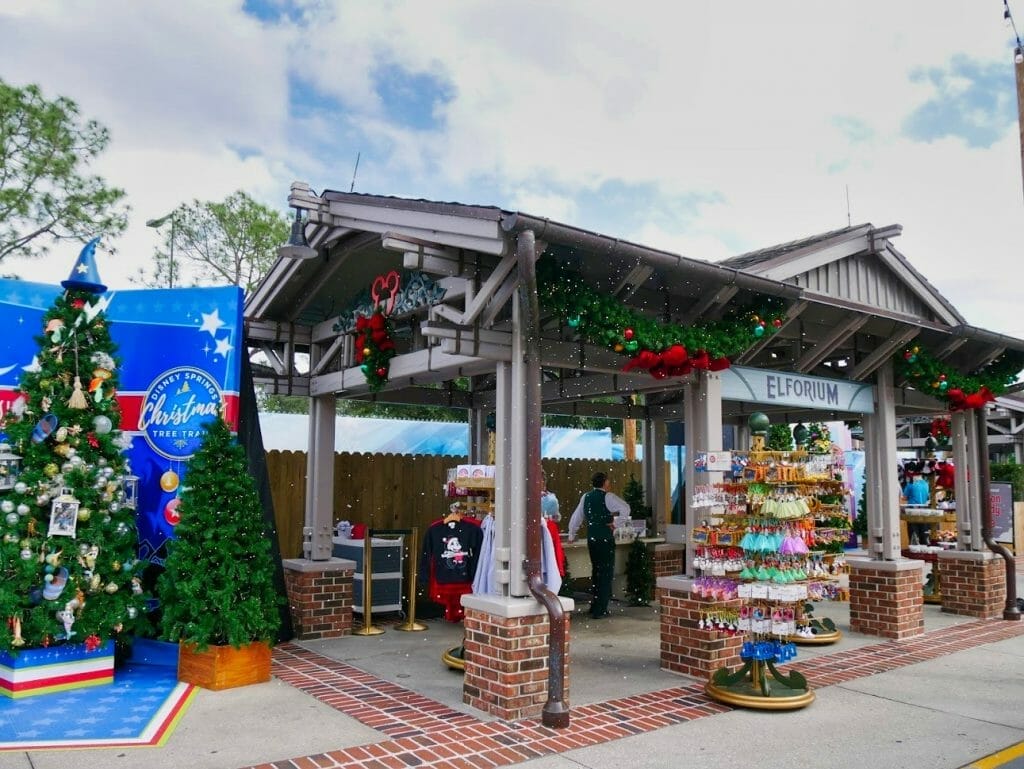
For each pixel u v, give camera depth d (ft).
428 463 36.45
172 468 25.53
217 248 60.64
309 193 23.12
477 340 20.01
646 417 39.50
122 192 47.34
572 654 26.04
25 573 20.44
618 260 20.83
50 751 16.40
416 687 21.61
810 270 26.96
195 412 25.64
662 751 16.94
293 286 27.99
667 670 23.85
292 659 24.82
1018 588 42.68
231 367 25.70
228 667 21.30
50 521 21.25
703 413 24.16
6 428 21.71
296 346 31.48
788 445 35.81
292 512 32.96
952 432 35.96
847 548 63.46
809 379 28.27
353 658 24.98
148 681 21.94
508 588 19.89
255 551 22.34
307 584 27.71
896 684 22.76
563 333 23.49
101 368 23.03
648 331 21.25
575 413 37.45
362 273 27.20
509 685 18.86
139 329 26.30
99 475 22.20
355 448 40.81
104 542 22.07
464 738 17.54
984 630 31.24
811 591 20.12
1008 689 22.27
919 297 30.68
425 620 31.58
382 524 34.99
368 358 25.16
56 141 44.14
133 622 23.12
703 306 23.39
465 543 25.00
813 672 24.20
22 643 20.35
